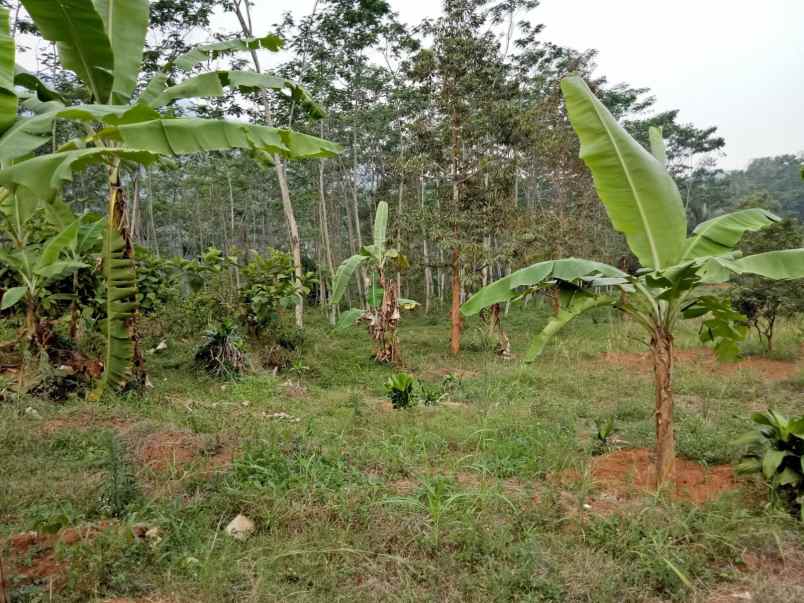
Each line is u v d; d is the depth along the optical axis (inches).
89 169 814.5
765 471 161.9
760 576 128.5
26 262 265.7
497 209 612.7
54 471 169.0
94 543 123.3
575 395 356.2
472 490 165.5
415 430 240.1
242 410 268.5
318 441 209.2
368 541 136.4
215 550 129.4
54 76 634.2
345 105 820.0
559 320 193.0
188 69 250.8
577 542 143.4
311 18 680.4
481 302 199.9
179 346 428.5
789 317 495.8
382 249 528.7
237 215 1438.2
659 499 162.7
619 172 178.9
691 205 1759.4
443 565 128.1
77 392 269.1
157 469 176.1
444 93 612.4
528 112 663.1
